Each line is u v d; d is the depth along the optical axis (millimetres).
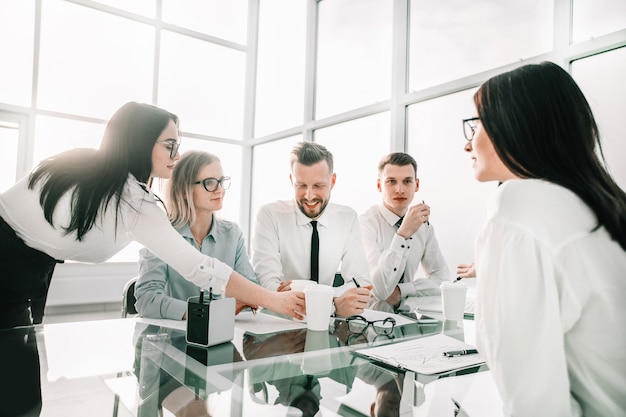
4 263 1109
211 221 1729
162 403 560
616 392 505
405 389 621
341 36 3525
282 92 4266
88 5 3859
